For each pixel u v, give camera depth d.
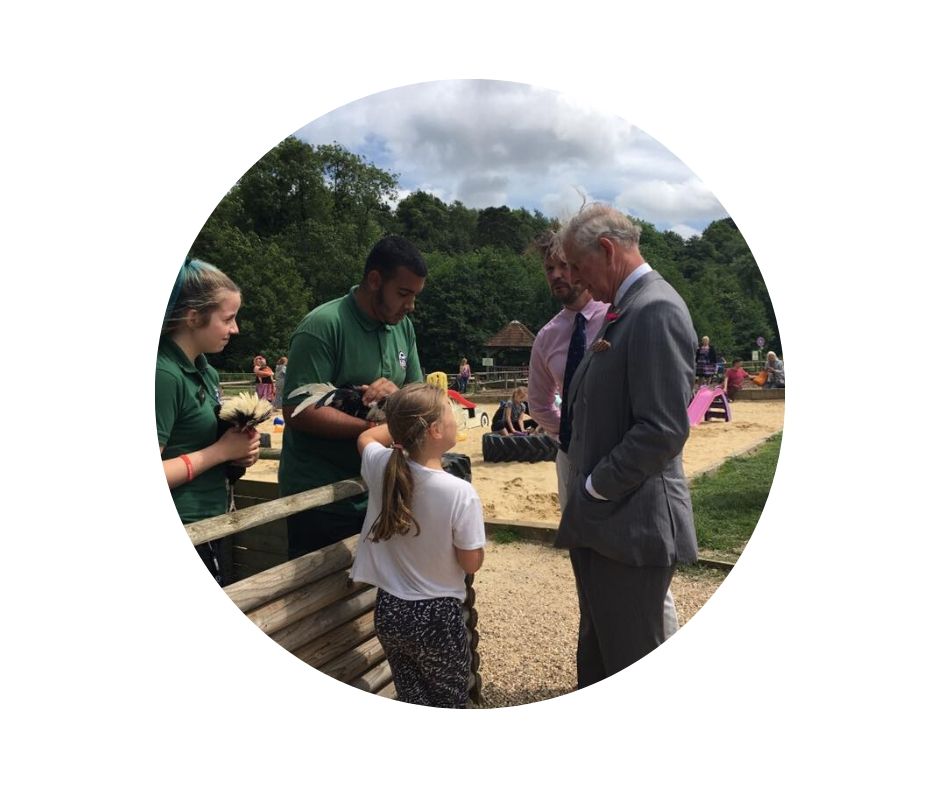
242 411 3.09
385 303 3.37
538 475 7.98
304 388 3.27
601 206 3.05
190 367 3.00
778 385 10.88
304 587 2.98
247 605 2.72
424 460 2.92
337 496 3.06
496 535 5.77
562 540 3.11
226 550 4.17
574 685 3.73
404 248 3.31
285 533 4.02
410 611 2.95
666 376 2.78
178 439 3.05
